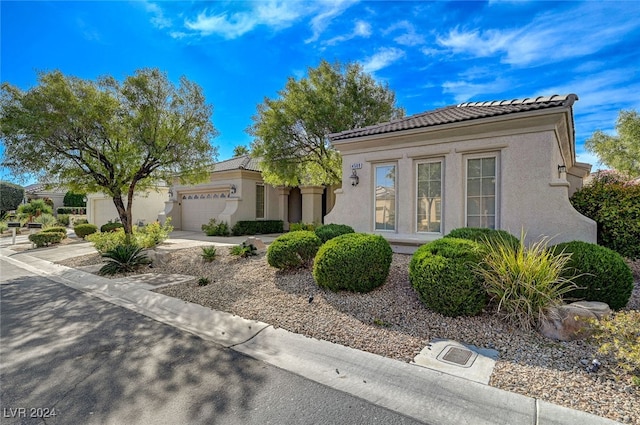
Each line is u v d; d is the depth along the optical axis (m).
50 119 11.33
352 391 3.63
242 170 21.39
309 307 6.17
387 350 4.52
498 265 5.35
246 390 3.64
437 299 5.38
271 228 22.94
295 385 3.75
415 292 6.35
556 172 8.62
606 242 7.56
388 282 7.07
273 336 5.15
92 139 12.76
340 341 4.84
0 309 6.81
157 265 11.02
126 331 5.50
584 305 4.77
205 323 5.87
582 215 7.59
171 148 13.80
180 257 11.91
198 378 3.91
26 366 4.19
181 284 8.48
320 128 16.61
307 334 5.13
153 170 14.58
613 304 5.28
